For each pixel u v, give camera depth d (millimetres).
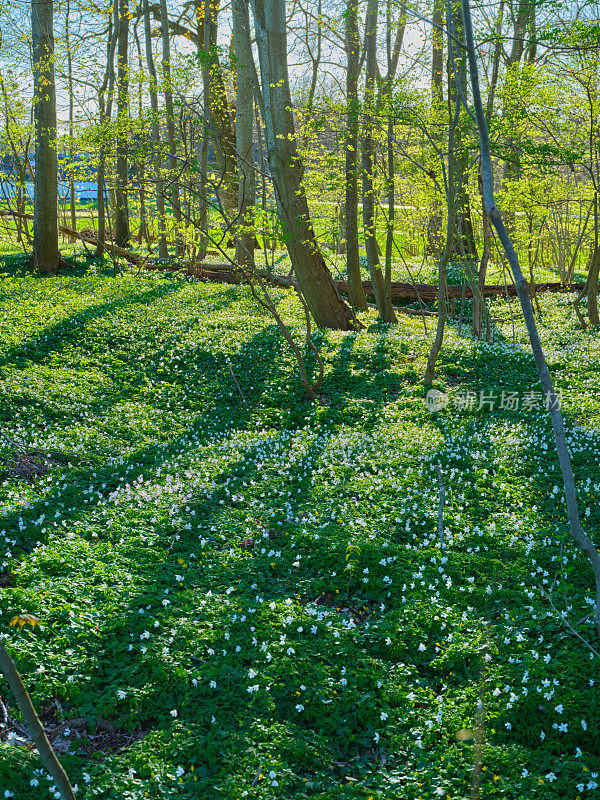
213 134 16594
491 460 10148
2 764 4398
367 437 11109
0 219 29688
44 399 11625
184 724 4984
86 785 4367
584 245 28047
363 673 5516
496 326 20859
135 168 26531
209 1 30938
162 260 26422
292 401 13312
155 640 5793
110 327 16219
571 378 14586
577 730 4863
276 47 15117
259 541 7777
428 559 7281
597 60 15461
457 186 15641
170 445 10953
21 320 15953
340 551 7348
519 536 7758
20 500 8078
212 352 15297
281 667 5496
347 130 15547
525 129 17000
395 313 22047
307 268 17656
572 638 5848
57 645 5625
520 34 20172
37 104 20797
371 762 4793
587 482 9086
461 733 4887
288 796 4391
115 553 7148
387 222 17844
